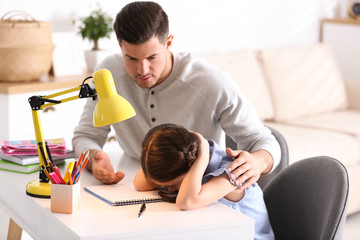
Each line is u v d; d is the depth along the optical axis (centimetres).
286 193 201
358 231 348
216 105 204
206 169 171
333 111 454
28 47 288
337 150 364
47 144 195
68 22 341
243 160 172
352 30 482
